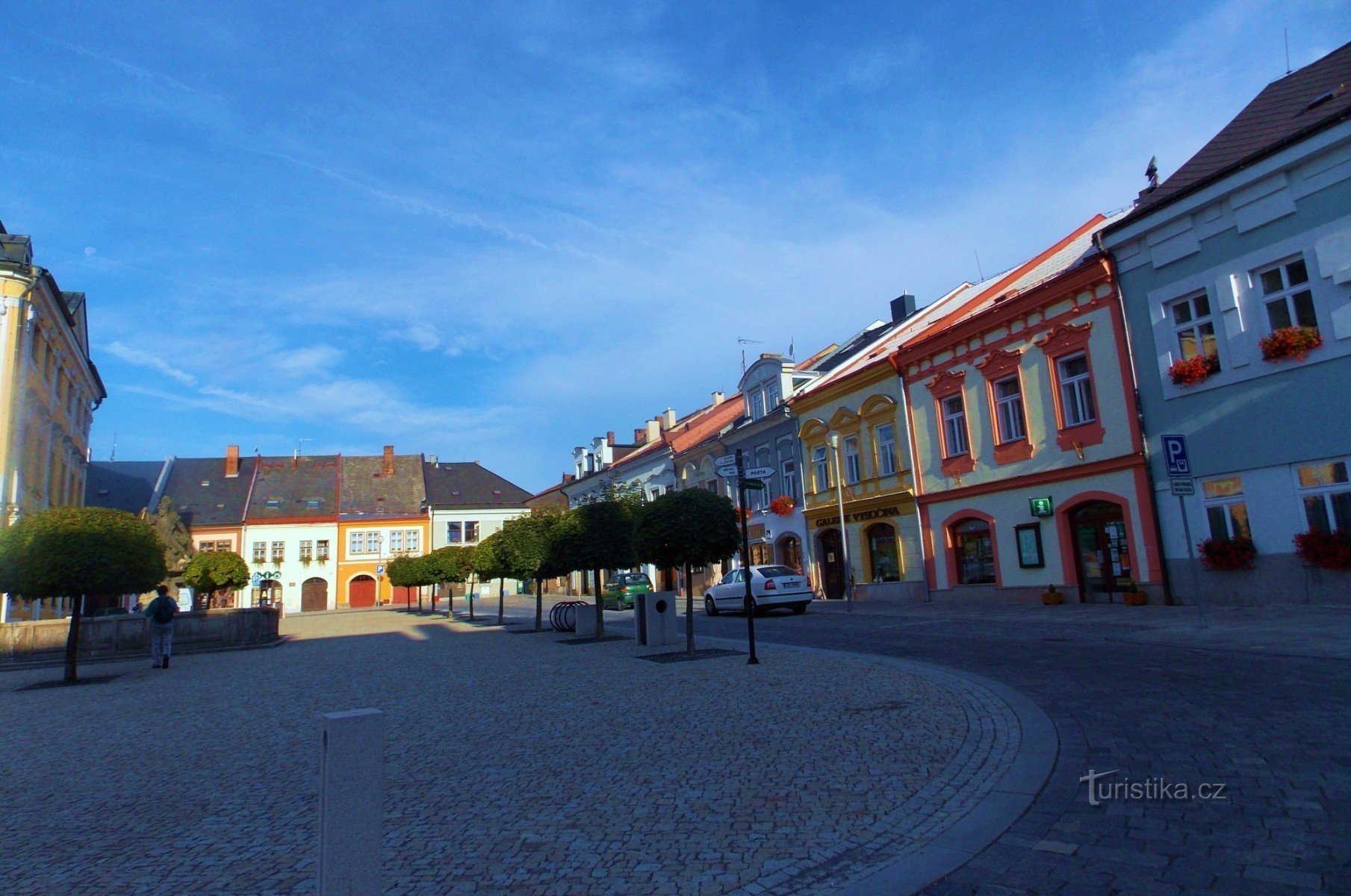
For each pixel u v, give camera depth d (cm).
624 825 548
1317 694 788
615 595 3647
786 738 759
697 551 1439
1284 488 1641
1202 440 1802
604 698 1051
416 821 582
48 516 1681
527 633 2370
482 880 463
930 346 2617
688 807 576
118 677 1731
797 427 3369
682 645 1677
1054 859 450
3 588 1620
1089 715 777
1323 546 1549
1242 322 1714
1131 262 1969
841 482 2908
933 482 2641
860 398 2994
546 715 966
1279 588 1645
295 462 7144
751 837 512
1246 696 804
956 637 1538
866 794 582
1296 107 1769
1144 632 1405
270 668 1752
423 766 748
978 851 470
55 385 3281
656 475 4734
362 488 7112
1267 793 524
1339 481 1554
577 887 448
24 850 565
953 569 2562
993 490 2394
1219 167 1781
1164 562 1886
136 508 6294
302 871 499
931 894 419
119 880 496
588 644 1864
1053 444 2194
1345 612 1428
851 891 427
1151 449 1922
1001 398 2394
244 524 6556
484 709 1038
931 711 836
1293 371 1627
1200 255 1802
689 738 786
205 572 3262
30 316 2756
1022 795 559
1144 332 1939
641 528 1475
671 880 453
